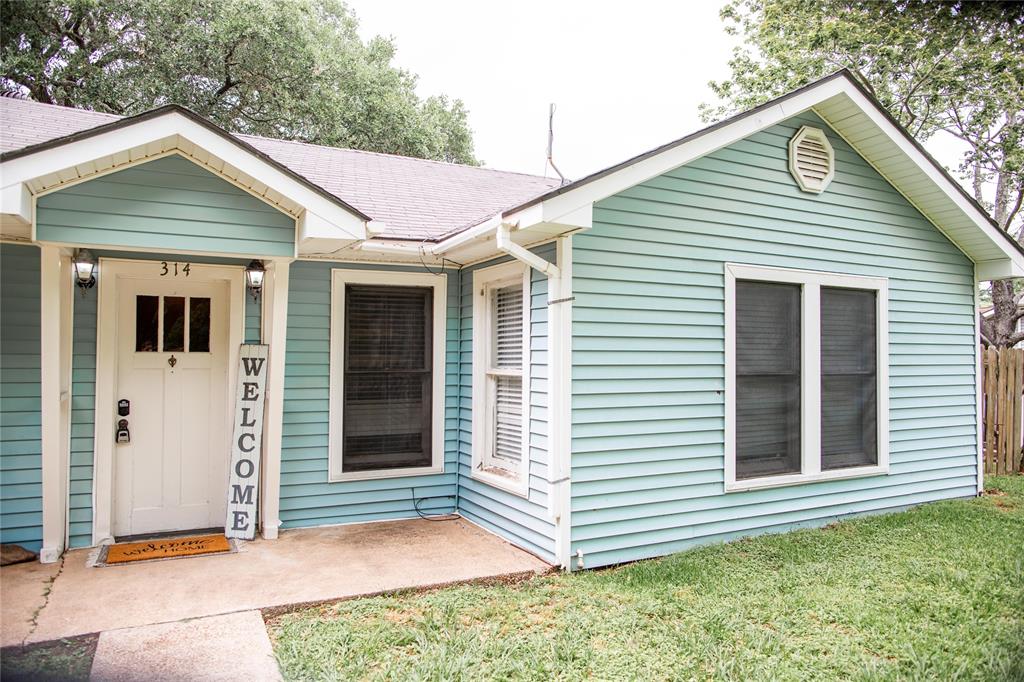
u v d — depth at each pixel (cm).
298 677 314
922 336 716
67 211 400
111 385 522
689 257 555
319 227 450
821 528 616
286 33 1812
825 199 638
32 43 1603
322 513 597
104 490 518
